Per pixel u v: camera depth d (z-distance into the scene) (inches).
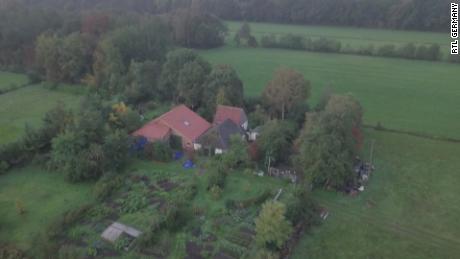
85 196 2076.8
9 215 1929.1
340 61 4704.7
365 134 2815.0
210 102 2923.2
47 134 2440.9
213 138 2465.6
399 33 5713.6
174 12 5880.9
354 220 1927.9
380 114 3166.8
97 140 2303.2
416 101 3444.9
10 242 1750.7
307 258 1692.9
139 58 3966.5
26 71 4126.5
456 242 1784.0
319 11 6294.3
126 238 1750.7
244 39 5565.9
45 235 1777.8
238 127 2630.4
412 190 2156.7
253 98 3154.5
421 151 2568.9
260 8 6663.4
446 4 5516.7
